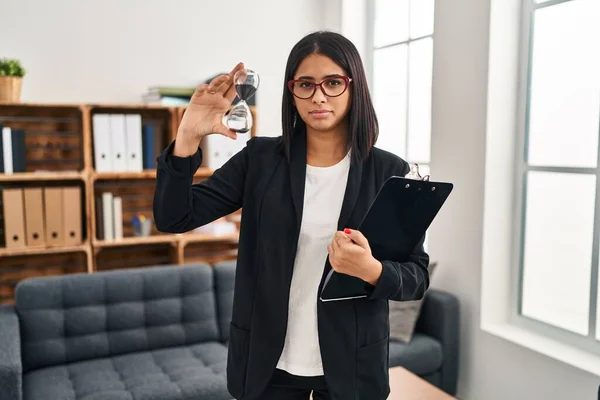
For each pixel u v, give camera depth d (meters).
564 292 2.72
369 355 1.14
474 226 2.93
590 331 2.57
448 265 3.12
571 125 2.62
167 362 2.68
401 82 3.77
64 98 3.53
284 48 4.12
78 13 3.51
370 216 1.03
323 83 1.05
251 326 1.14
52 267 3.64
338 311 1.11
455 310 2.95
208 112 1.05
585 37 2.54
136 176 3.46
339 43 1.07
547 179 2.76
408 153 3.72
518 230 2.91
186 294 2.95
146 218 3.83
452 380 2.98
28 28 3.41
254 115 3.84
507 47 2.81
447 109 3.06
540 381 2.61
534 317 2.87
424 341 2.91
